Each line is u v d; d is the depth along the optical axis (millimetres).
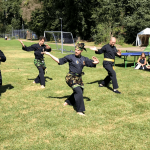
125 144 3379
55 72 9648
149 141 3477
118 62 13281
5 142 3426
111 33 35375
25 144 3365
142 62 10664
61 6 43531
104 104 5266
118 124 4109
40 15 48969
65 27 42562
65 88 6840
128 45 34906
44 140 3500
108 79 6875
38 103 5340
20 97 5824
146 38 32188
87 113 4664
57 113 4641
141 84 7363
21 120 4293
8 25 73250
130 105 5199
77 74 4559
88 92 6355
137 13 34469
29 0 50469
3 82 7574
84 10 40656
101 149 3232
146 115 4590
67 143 3398
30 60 13914
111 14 35031
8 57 15461
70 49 20781
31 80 7957
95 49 6242
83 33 42500
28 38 59562
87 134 3693
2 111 4777
